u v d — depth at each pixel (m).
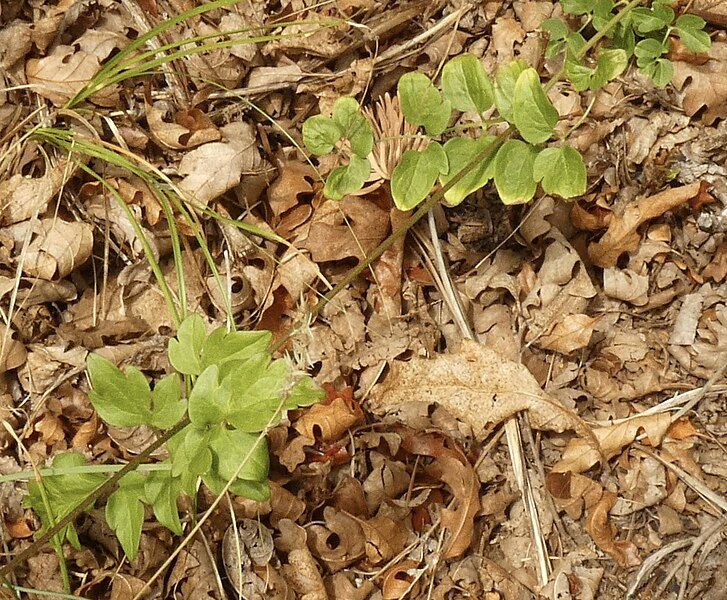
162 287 0.85
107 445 0.87
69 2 0.89
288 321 0.89
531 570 0.88
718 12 0.91
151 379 0.88
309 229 0.89
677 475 0.89
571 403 0.89
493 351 0.88
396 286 0.89
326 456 0.87
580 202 0.91
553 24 0.88
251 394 0.80
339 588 0.87
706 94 0.90
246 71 0.90
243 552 0.86
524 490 0.88
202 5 0.87
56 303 0.88
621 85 0.91
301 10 0.90
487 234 0.91
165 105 0.90
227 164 0.88
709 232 0.91
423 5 0.91
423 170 0.83
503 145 0.83
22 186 0.87
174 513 0.81
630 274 0.90
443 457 0.88
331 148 0.84
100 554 0.85
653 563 0.88
